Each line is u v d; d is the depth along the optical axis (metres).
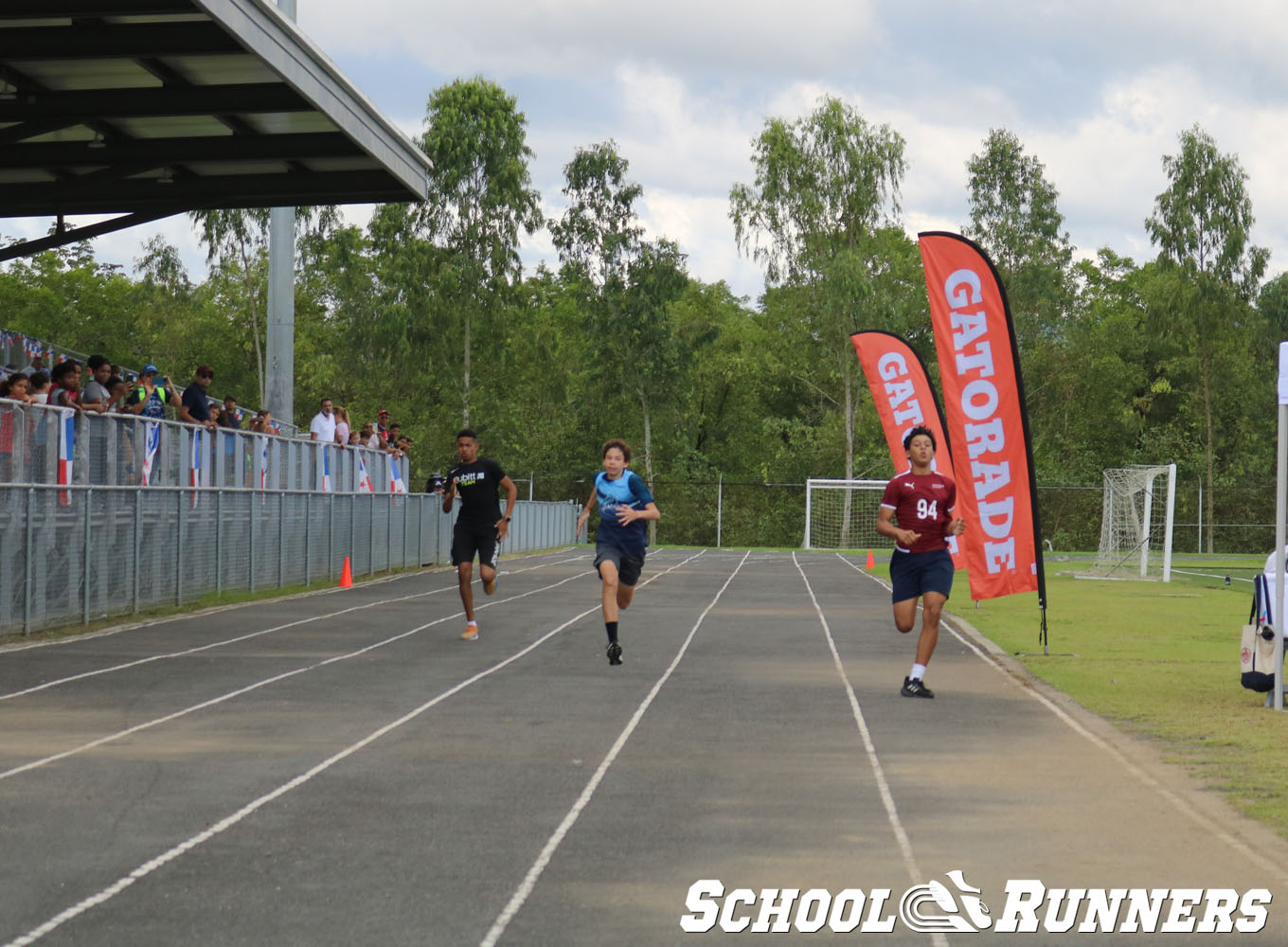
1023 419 14.95
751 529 64.38
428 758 7.92
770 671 12.33
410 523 31.23
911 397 25.23
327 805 6.66
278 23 14.93
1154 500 61.59
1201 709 10.09
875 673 12.27
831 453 65.50
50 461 14.82
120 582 16.53
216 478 19.86
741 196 57.69
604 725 9.15
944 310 15.19
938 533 10.81
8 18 13.98
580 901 5.10
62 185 18.67
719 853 5.80
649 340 60.94
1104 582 32.28
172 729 8.83
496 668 12.35
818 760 7.95
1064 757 8.11
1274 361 74.00
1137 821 6.44
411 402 66.44
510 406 66.62
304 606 19.31
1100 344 71.94
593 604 20.73
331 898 5.10
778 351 69.19
